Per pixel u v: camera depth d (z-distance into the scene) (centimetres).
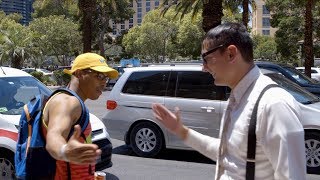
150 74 886
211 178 746
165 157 895
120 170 797
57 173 273
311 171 757
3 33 3969
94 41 5753
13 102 679
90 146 211
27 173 272
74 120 268
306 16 2331
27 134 283
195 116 822
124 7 5531
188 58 5638
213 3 1681
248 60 237
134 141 891
